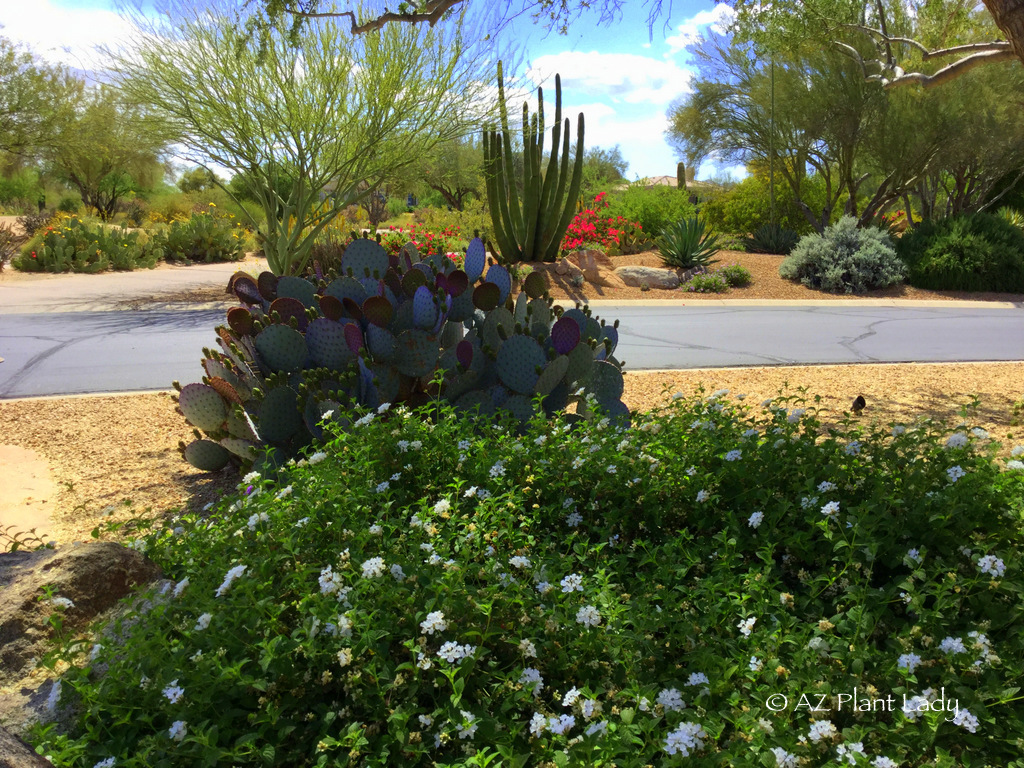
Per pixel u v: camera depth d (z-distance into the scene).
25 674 2.71
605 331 6.16
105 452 6.27
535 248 18.44
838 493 3.32
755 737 2.00
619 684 2.36
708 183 44.31
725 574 2.75
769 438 3.64
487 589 2.52
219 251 27.55
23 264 22.39
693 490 3.46
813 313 14.69
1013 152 24.09
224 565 2.83
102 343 11.04
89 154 30.00
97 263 22.75
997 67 22.33
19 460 6.04
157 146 15.10
